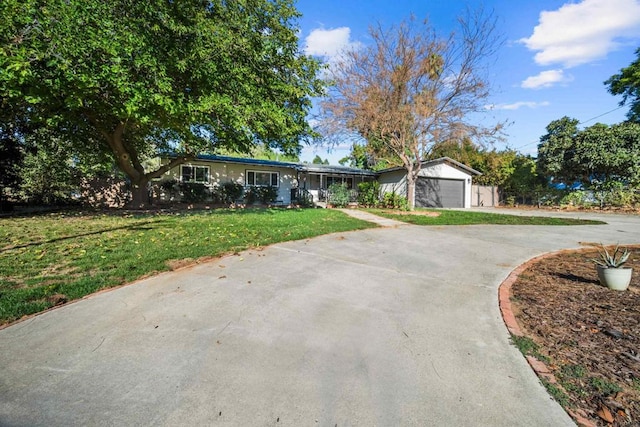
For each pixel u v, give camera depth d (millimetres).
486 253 6145
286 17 11367
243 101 9281
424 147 14289
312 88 12664
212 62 8773
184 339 2568
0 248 5145
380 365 2277
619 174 18359
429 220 11383
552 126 23391
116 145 11664
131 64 7480
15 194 12766
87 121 10969
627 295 3799
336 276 4371
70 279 3779
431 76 13164
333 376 2127
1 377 2021
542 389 2041
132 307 3148
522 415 1798
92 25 7129
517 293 3895
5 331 2615
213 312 3090
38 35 6582
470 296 3754
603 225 11094
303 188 20203
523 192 23078
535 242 7508
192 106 8445
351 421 1714
